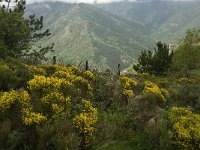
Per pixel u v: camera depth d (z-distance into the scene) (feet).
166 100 53.93
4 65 47.47
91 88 49.65
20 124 30.42
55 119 32.68
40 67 60.08
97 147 33.40
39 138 29.04
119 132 37.11
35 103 35.22
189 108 52.39
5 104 31.76
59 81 41.63
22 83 42.78
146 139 35.70
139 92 52.75
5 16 100.01
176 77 117.29
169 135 34.19
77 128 32.27
